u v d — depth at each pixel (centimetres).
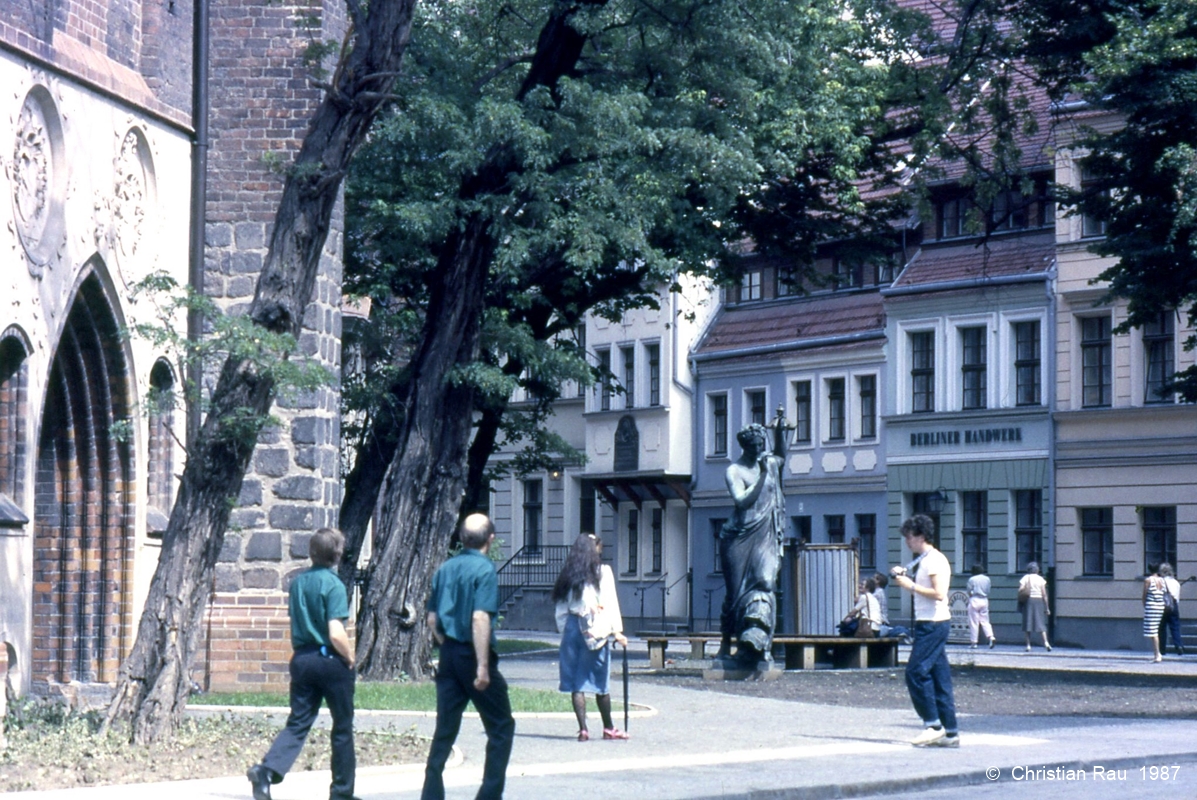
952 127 3775
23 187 2042
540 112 2959
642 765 1731
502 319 3309
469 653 1352
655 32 3133
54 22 2166
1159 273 3328
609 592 2020
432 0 3294
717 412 6719
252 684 2597
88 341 2316
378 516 3019
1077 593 5453
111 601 2375
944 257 5994
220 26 2652
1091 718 2373
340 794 1407
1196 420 5206
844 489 6244
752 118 3231
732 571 3231
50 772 1538
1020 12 3603
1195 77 3167
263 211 2622
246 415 1745
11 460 2041
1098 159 3419
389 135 2967
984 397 5800
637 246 2930
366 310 4131
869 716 2367
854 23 3666
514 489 7356
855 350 6206
